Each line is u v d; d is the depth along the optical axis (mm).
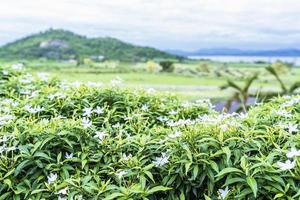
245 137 2695
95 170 2740
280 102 3701
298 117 3139
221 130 2695
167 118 3670
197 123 2943
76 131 2953
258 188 2387
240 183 2434
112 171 2723
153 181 2561
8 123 3082
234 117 3137
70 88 3984
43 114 3566
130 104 3758
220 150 2568
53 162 2820
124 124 3318
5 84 4250
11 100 3719
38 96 3801
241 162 2436
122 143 2914
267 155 2623
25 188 2680
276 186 2355
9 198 2668
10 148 2746
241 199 2414
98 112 3430
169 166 2648
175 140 2730
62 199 2508
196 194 2607
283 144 2701
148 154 2797
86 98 3736
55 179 2629
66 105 3607
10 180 2688
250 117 3137
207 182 2572
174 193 2627
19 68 4730
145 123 3338
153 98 3984
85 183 2568
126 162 2717
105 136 3012
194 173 2504
